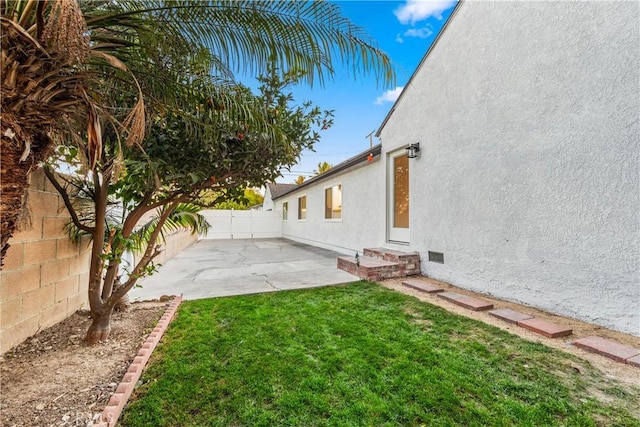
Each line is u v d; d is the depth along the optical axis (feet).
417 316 12.64
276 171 11.64
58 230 11.14
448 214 17.97
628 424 6.18
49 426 5.91
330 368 8.39
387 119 24.76
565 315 11.93
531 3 13.30
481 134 15.78
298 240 53.47
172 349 9.55
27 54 4.88
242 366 8.50
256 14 7.34
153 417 6.42
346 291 16.70
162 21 7.31
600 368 8.37
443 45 18.44
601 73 10.85
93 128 6.18
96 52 5.85
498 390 7.36
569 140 11.84
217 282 19.61
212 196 12.08
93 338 9.69
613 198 10.52
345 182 33.65
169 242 31.12
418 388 7.43
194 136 9.32
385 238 25.04
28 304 9.67
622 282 10.31
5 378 7.56
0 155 4.81
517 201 13.87
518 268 13.80
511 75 14.19
